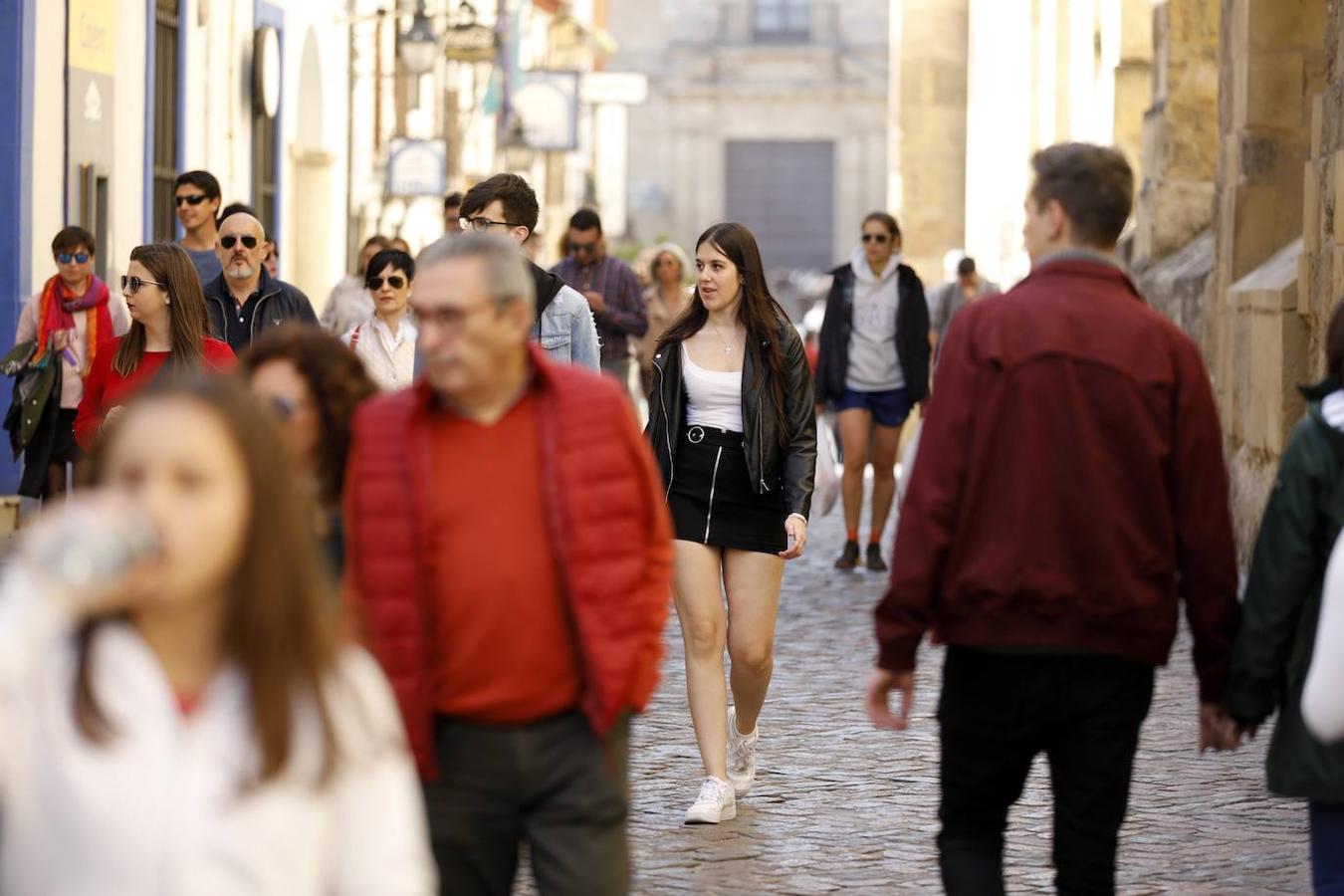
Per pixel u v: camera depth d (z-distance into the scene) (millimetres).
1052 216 14367
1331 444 13930
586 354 22281
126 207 52375
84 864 8297
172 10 56844
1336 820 13820
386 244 41562
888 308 43531
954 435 14102
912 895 18688
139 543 7934
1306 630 14078
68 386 38469
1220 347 45312
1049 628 13930
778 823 21438
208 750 8336
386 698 8961
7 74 45156
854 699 28938
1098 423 13914
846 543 44562
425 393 12477
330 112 76500
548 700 12453
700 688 21547
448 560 12328
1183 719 27094
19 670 8188
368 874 8820
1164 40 55656
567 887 12617
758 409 21328
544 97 111125
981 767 14531
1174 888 18906
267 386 12625
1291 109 43562
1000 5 85375
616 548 12453
